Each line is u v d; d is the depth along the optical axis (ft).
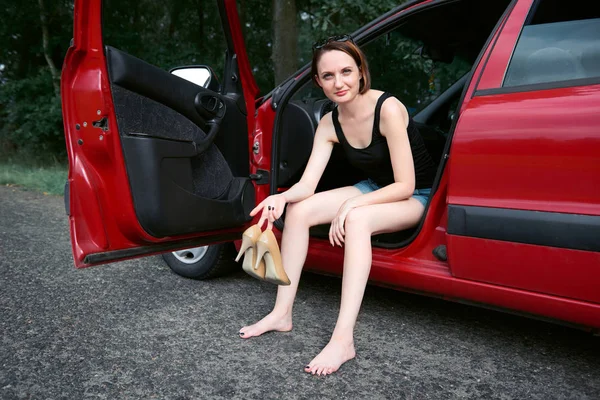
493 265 5.43
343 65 5.61
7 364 5.57
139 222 5.96
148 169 5.87
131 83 5.85
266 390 5.11
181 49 32.30
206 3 33.32
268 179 7.84
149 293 7.85
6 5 31.86
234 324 6.70
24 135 30.12
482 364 5.72
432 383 5.29
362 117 6.03
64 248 10.59
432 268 6.11
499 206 5.31
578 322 5.12
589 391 5.16
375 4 16.75
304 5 25.39
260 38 33.76
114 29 31.24
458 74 9.20
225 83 7.79
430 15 7.54
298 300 7.61
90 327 6.56
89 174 5.79
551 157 4.97
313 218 6.25
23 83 31.04
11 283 8.26
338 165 8.37
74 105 5.74
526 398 5.03
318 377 5.37
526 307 5.40
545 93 5.23
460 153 5.56
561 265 4.97
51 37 32.73
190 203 6.37
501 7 7.30
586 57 5.15
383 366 5.64
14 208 15.72
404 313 7.19
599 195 4.72
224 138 7.41
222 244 8.00
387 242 7.13
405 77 8.79
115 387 5.13
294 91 7.64
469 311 7.28
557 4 5.47
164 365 5.58
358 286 5.67
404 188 5.91
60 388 5.10
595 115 4.76
